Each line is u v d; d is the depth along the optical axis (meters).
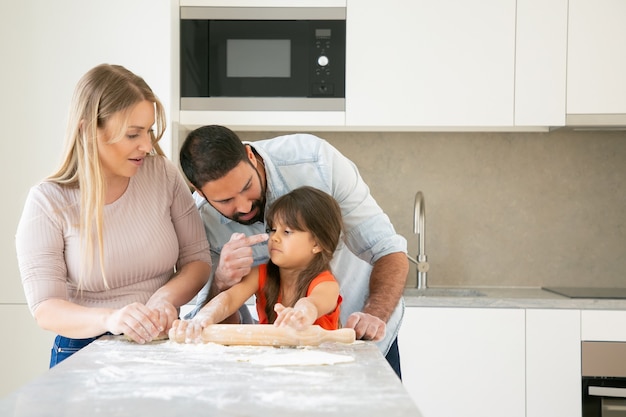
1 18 2.90
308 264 1.75
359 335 1.59
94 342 1.51
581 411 2.83
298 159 1.91
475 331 2.84
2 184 2.89
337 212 1.77
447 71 3.06
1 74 2.90
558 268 3.43
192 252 1.84
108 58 2.92
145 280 1.75
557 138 3.42
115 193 1.70
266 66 3.09
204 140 1.66
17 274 2.88
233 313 1.79
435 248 3.44
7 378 2.88
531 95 3.06
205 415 0.92
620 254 3.42
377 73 3.07
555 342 2.83
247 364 1.27
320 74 3.08
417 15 3.06
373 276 1.86
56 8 2.91
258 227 1.91
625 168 3.42
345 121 3.08
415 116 3.07
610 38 3.05
